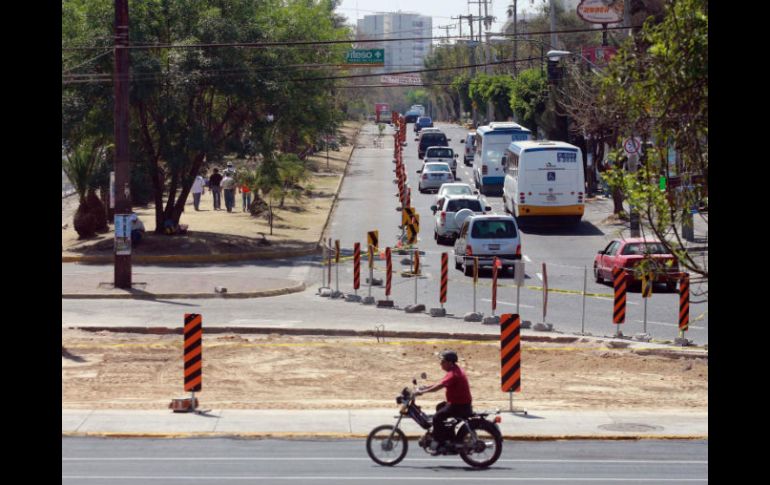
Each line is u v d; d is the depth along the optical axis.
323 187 130.50
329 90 99.88
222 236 81.75
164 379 39.62
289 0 104.19
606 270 62.97
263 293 59.59
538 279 66.12
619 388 39.00
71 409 33.84
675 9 23.66
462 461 27.88
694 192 24.30
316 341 46.16
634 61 24.53
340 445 29.98
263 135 83.00
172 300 57.59
